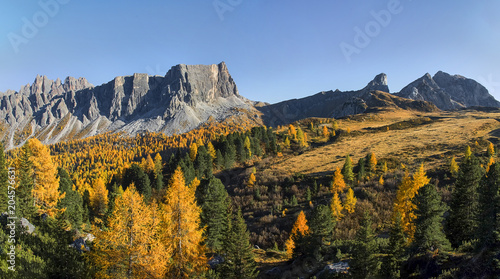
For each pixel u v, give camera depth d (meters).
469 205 24.53
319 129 164.12
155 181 87.88
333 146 124.94
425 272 18.67
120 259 15.97
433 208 22.61
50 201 32.81
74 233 26.86
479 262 15.57
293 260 36.44
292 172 91.00
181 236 20.25
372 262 21.89
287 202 68.50
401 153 95.06
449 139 107.31
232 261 25.80
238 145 113.06
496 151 77.56
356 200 55.66
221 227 35.03
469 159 26.03
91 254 16.52
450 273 16.41
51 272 15.41
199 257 21.16
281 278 30.70
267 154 122.50
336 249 36.44
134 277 16.02
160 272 16.80
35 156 31.73
